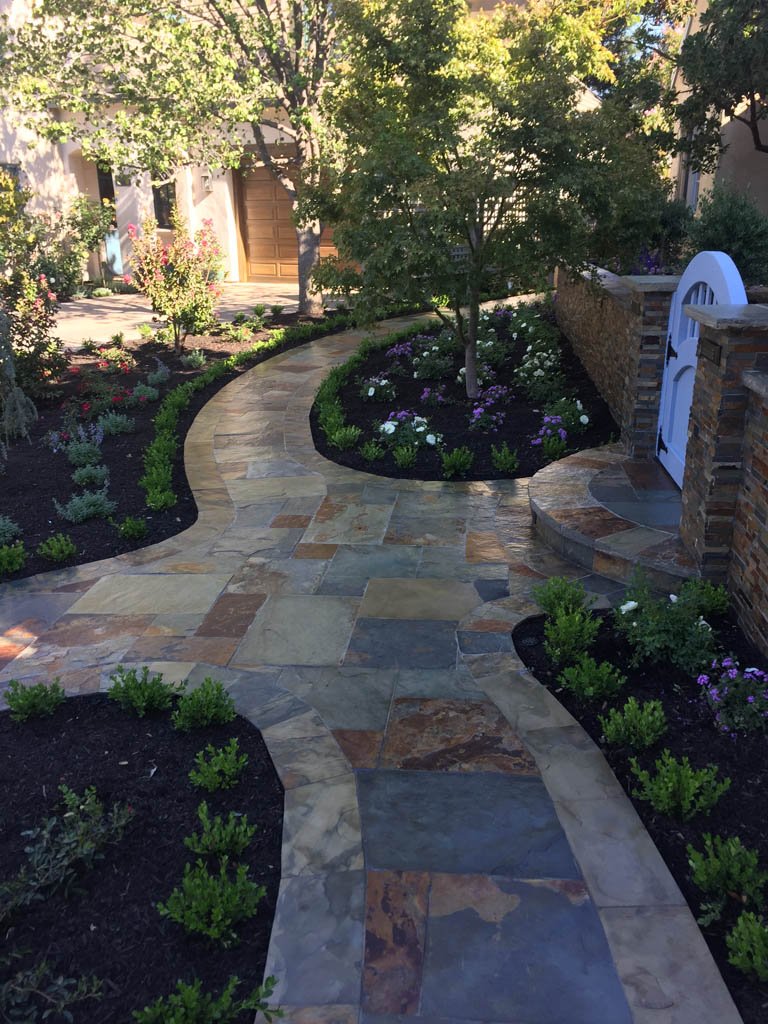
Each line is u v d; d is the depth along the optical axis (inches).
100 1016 96.5
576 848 120.6
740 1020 93.7
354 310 350.9
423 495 279.0
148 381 441.7
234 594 211.3
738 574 178.5
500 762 140.7
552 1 462.3
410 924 107.8
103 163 571.5
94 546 245.8
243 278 877.2
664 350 259.4
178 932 108.0
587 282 338.0
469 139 340.8
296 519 262.2
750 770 134.6
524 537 241.0
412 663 174.7
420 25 318.7
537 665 172.1
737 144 513.0
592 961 101.8
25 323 402.0
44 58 536.7
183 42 508.7
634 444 271.0
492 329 494.0
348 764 141.3
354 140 341.1
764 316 167.5
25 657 182.7
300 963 102.3
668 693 157.2
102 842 121.3
